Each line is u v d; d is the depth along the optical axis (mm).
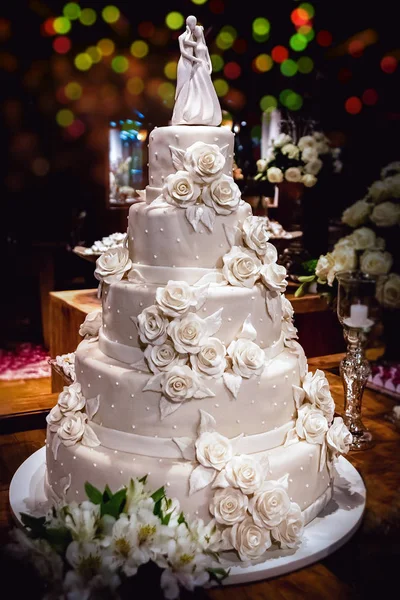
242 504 1846
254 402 1972
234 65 6254
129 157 7754
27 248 6188
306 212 4617
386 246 3027
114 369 2008
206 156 1995
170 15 6094
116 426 2010
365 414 3104
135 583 1701
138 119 7562
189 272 2021
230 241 2068
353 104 5434
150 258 2066
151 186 2180
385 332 3674
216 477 1869
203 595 1764
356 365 2814
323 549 1940
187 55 2141
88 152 7809
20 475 2412
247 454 1973
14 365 5625
